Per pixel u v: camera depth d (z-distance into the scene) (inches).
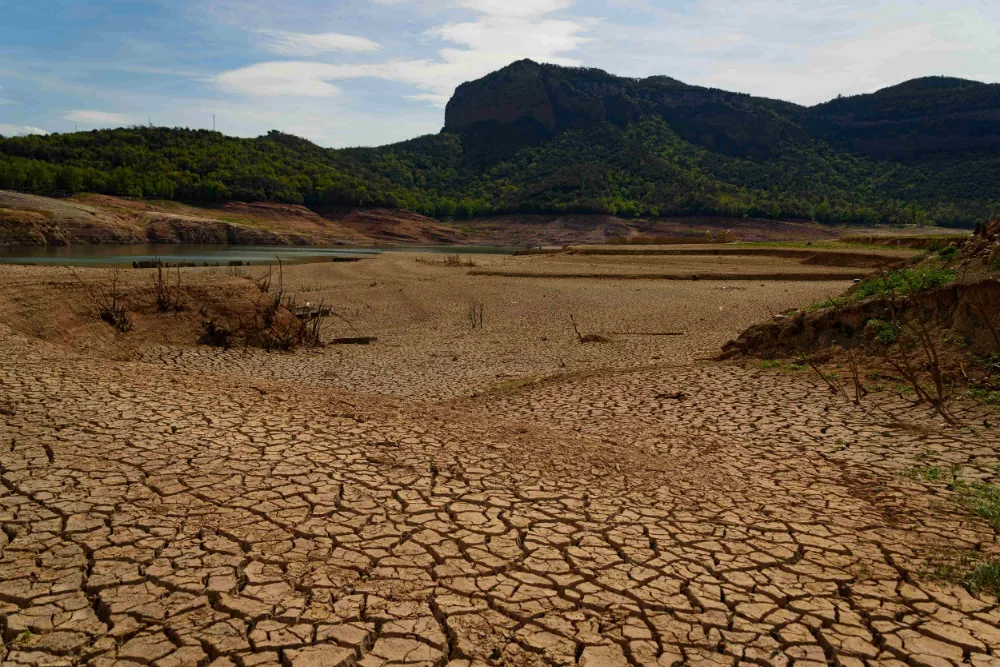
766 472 251.3
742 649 133.6
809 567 168.2
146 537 163.8
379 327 832.3
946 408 312.8
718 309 949.8
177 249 2920.8
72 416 246.1
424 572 156.7
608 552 171.9
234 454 222.5
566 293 1194.0
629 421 343.0
